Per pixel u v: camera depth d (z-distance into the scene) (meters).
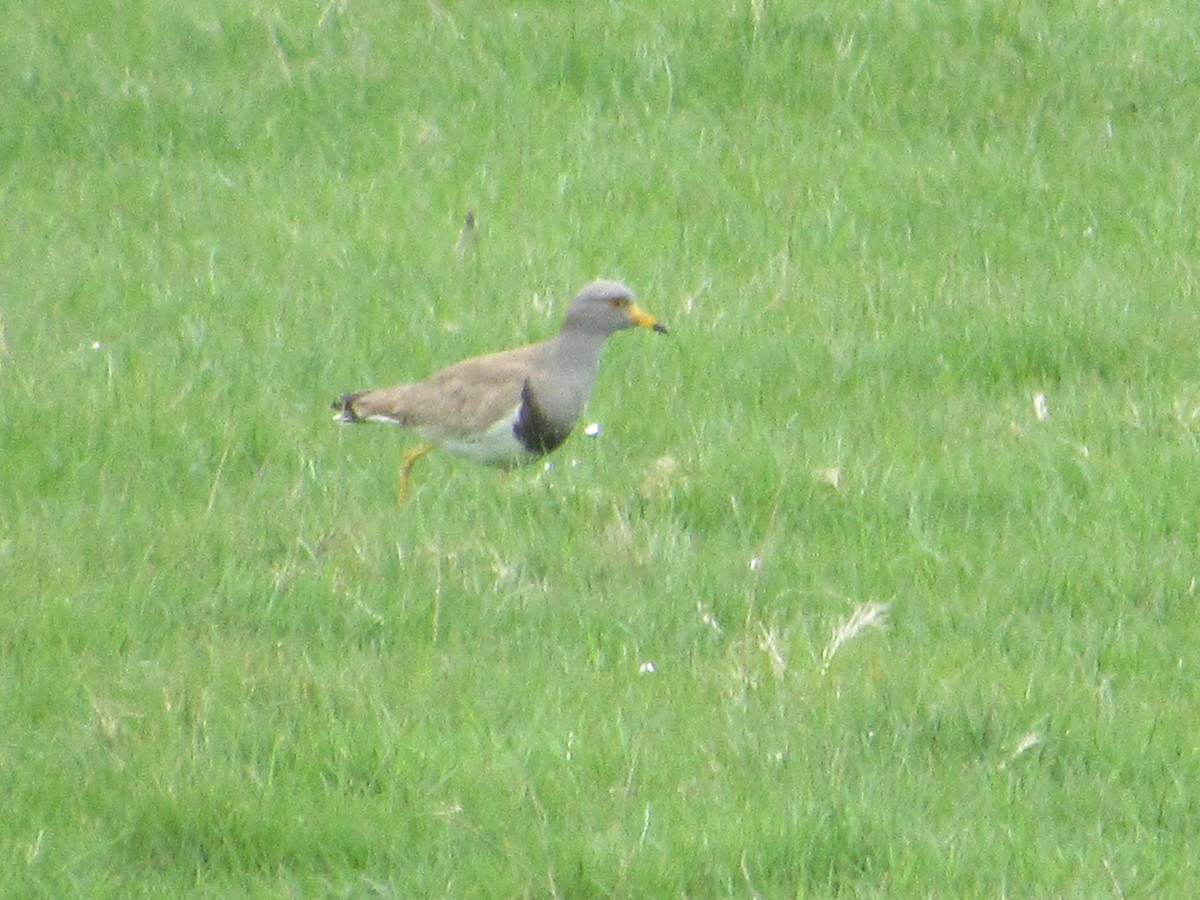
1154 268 17.00
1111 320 15.87
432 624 11.66
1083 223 18.00
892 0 21.28
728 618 11.87
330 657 11.34
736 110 20.17
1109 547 12.50
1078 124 19.70
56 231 18.14
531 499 13.34
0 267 17.38
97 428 14.27
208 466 14.02
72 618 11.63
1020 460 13.75
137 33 21.44
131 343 15.73
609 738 10.39
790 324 16.06
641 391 14.98
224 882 9.48
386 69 20.75
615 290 13.55
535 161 19.33
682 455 13.90
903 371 15.40
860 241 17.73
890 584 12.20
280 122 20.09
